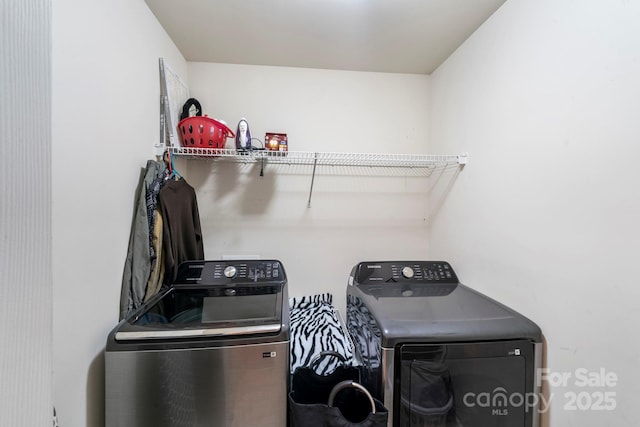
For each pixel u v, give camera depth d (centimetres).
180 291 131
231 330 94
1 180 40
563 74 92
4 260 41
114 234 101
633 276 72
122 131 106
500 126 123
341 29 145
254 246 183
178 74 163
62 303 77
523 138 110
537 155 103
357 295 138
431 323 102
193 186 178
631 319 73
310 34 149
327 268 190
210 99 179
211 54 170
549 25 97
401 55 170
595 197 82
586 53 84
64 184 77
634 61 71
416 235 197
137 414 89
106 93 96
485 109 134
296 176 186
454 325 100
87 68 86
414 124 196
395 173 194
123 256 107
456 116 160
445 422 97
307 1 124
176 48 160
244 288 136
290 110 185
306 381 110
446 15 132
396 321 103
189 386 91
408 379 96
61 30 76
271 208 184
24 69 43
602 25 79
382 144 193
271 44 159
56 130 74
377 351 101
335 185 190
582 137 86
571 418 89
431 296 131
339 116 189
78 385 83
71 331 80
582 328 86
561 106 93
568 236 90
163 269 124
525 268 109
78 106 82
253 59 175
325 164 188
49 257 46
